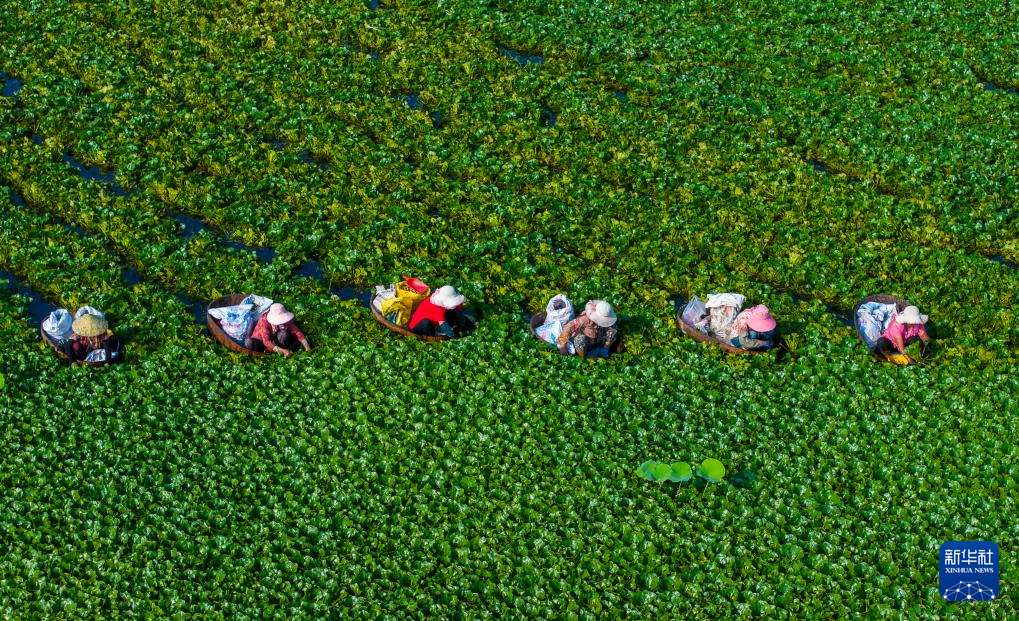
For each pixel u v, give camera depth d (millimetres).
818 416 14023
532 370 14547
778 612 11734
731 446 13602
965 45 22766
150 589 11641
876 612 11766
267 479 12906
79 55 21312
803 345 15203
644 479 13141
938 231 17531
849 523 12664
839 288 16266
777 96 20859
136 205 17500
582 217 17594
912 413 14133
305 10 23125
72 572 11781
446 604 11703
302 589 11727
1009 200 18344
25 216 17062
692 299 15352
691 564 12195
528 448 13422
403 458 13273
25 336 14719
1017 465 13344
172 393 13977
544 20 22969
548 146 19234
